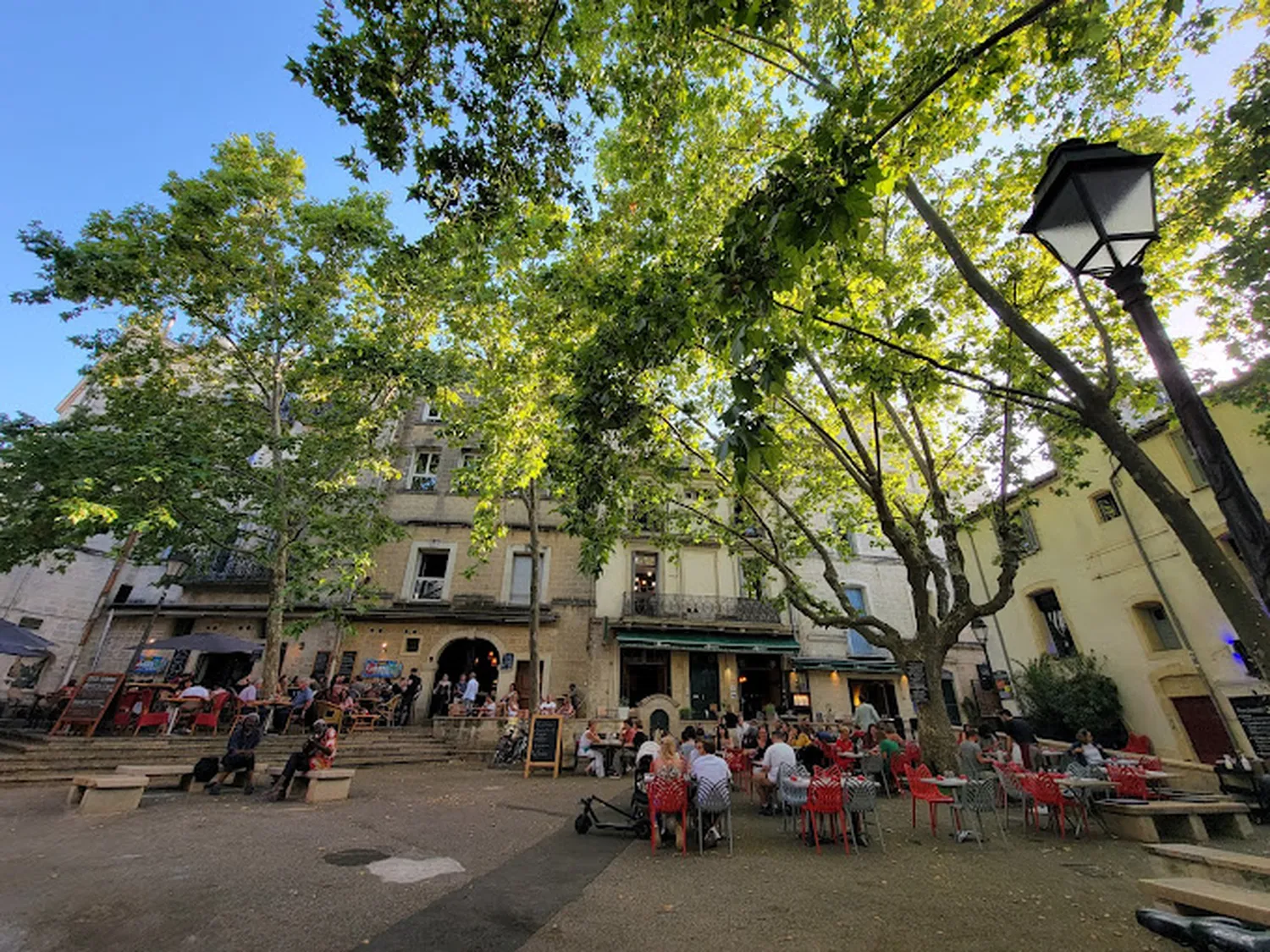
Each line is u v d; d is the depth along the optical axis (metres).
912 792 8.16
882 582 21.89
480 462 15.32
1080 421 4.81
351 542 15.15
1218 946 3.07
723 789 7.00
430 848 6.48
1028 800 8.29
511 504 21.27
